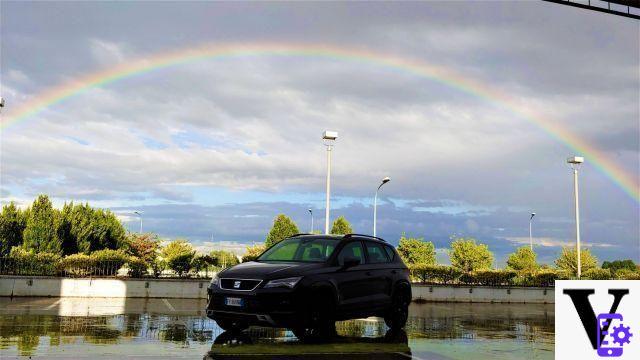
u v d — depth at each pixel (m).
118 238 35.66
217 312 8.63
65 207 33.38
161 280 19.42
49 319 11.30
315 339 9.09
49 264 19.27
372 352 7.97
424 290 22.56
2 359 6.74
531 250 39.97
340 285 9.30
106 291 18.91
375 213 31.03
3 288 18.06
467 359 7.71
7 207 32.31
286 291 8.48
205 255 21.47
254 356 7.33
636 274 29.81
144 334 9.33
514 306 20.88
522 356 8.12
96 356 7.08
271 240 30.91
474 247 37.53
